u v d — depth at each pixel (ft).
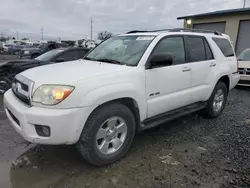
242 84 27.14
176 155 10.73
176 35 12.58
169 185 8.49
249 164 10.00
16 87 9.77
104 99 8.84
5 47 116.57
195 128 14.19
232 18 49.96
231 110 18.42
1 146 11.34
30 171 9.27
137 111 10.39
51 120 7.97
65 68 10.14
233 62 16.81
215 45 15.24
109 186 8.39
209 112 15.55
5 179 8.71
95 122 8.85
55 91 8.11
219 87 15.70
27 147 11.30
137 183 8.59
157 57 10.42
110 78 9.21
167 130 13.74
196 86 13.61
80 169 9.45
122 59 11.13
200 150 11.27
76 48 25.54
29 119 8.22
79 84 8.35
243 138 12.76
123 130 10.00
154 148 11.39
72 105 8.18
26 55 37.65
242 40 49.52
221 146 11.75
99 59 12.13
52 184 8.47
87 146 8.84
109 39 14.03
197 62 13.47
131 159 10.29
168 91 11.70
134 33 13.26
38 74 9.35
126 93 9.53
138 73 10.14
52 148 11.18
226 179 8.89
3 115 16.07
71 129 8.26
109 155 9.60
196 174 9.21
